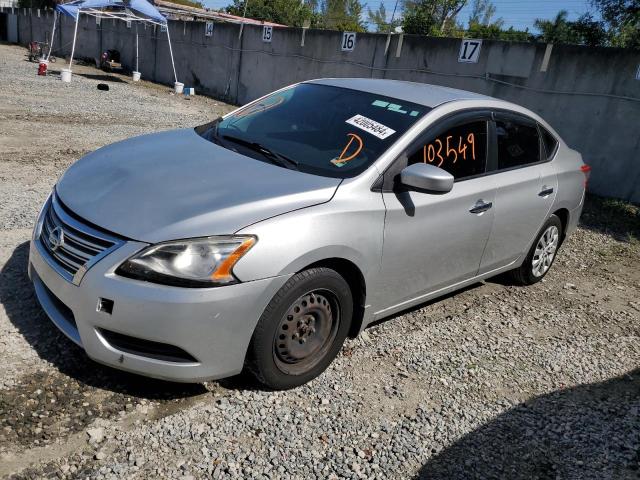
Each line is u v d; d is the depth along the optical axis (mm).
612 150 9859
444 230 3846
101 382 3094
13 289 3887
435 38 12688
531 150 4852
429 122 3834
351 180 3361
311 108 4148
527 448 3148
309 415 3119
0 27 37906
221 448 2781
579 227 8047
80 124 10719
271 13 53750
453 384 3658
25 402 2859
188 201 2984
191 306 2701
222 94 20016
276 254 2885
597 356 4336
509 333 4488
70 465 2541
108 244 2801
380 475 2783
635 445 3281
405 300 3877
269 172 3385
